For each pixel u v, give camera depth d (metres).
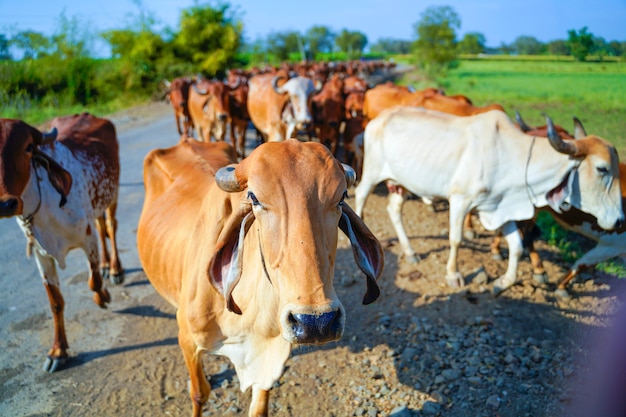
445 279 5.86
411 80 35.56
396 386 4.15
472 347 4.61
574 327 4.92
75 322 5.10
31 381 4.24
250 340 3.00
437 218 7.97
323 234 2.28
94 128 5.86
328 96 11.19
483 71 33.97
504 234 5.53
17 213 3.91
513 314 5.16
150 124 17.92
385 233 7.33
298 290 2.16
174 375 4.33
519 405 3.89
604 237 5.40
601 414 1.89
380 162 6.34
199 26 31.52
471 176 5.44
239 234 2.57
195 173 4.12
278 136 10.88
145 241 3.89
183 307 3.13
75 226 4.58
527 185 5.32
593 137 5.09
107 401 4.02
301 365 4.43
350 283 5.80
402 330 4.92
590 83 15.30
